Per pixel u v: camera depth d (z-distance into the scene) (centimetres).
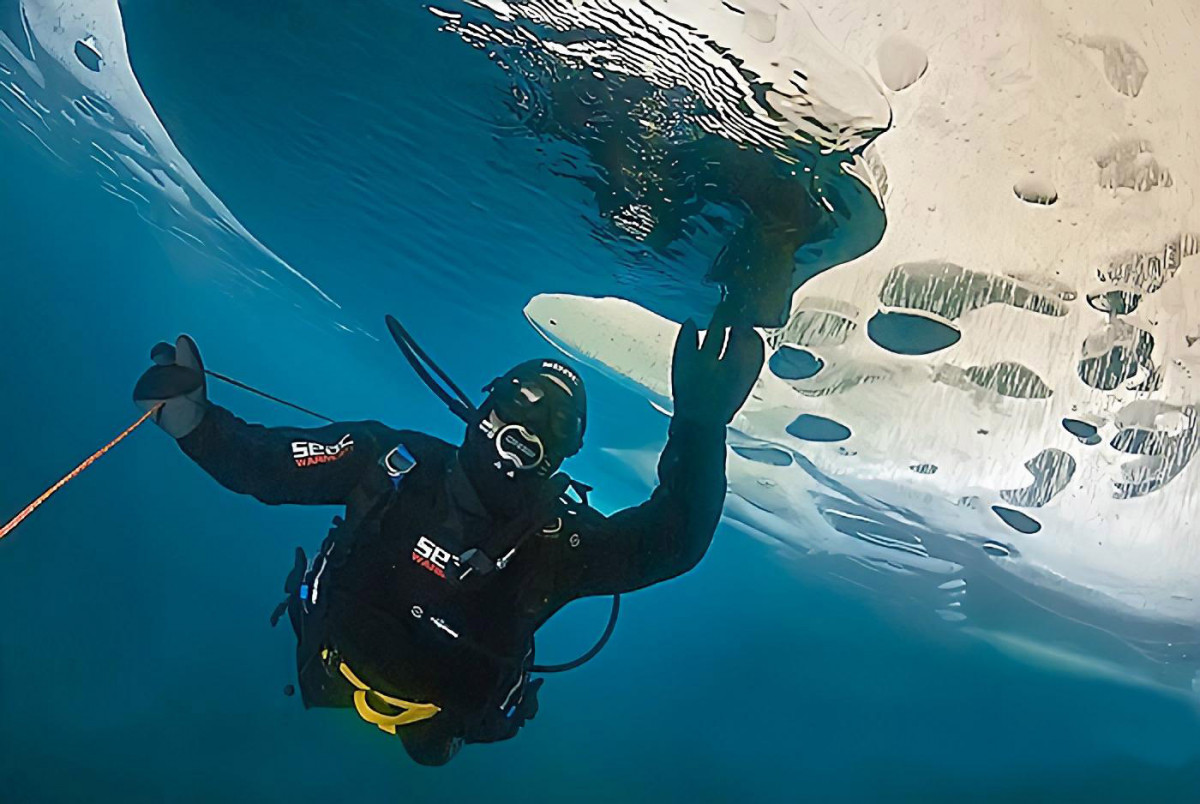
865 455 594
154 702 1085
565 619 1361
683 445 216
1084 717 980
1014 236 337
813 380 508
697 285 438
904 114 300
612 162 368
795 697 1164
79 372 1313
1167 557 545
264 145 530
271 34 392
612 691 1274
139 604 1214
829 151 314
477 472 203
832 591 1000
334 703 223
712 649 1223
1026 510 564
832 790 1134
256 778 1033
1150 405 404
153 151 704
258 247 818
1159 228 317
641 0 284
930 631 964
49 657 1100
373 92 404
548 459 202
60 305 1273
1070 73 281
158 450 1333
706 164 340
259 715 1118
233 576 1310
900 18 274
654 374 605
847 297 404
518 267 543
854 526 765
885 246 358
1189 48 271
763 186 337
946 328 403
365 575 207
